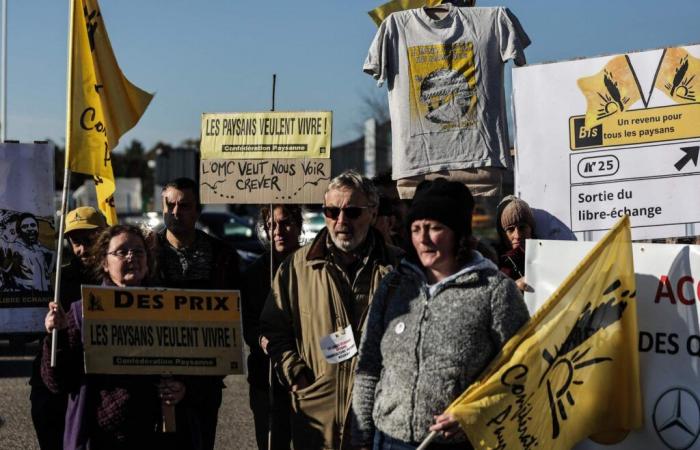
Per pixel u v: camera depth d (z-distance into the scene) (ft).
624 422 12.89
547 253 13.64
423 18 17.76
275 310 15.15
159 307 13.80
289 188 16.62
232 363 13.97
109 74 15.26
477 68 17.56
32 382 15.62
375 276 14.74
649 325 13.05
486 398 11.48
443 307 11.89
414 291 12.26
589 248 13.39
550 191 15.26
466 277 11.89
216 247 17.84
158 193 132.87
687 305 12.85
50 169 20.76
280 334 15.10
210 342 13.94
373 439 12.56
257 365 17.11
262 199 16.72
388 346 12.25
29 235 20.62
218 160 16.90
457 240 12.03
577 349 12.28
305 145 16.60
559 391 12.21
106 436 13.58
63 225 14.12
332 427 14.53
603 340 12.59
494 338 11.77
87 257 16.46
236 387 32.45
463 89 17.56
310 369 14.82
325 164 16.52
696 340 12.78
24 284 20.59
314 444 14.65
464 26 17.63
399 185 17.93
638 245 13.14
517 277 15.96
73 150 14.60
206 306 13.96
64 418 15.56
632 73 14.70
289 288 15.07
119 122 15.43
